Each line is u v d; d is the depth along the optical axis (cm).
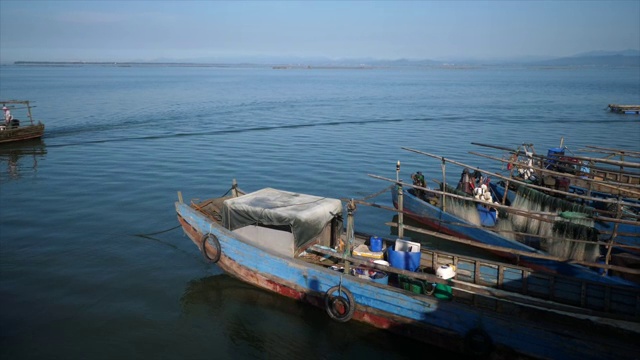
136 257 1811
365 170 3247
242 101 8231
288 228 1464
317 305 1409
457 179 3012
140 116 5856
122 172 3084
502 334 1145
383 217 2355
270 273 1474
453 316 1194
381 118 6034
